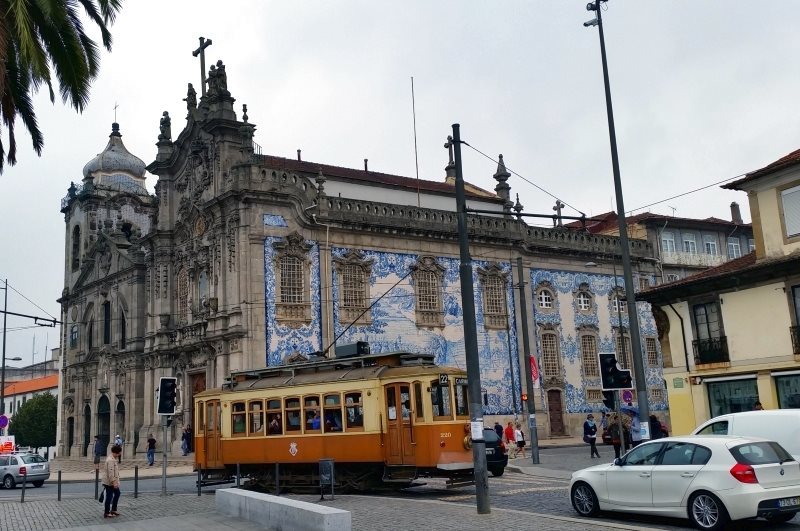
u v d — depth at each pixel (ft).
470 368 58.23
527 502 63.82
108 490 67.10
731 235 204.13
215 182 147.43
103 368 189.06
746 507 44.75
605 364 72.90
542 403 165.68
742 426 59.31
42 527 61.82
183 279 159.74
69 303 217.56
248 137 141.38
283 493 82.74
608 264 184.34
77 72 68.08
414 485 83.15
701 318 102.83
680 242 196.54
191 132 159.02
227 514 61.87
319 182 145.18
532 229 173.78
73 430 203.72
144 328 176.55
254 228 135.23
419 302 152.25
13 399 355.36
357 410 78.89
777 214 95.30
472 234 160.86
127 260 183.62
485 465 56.75
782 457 47.24
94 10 70.79
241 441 88.07
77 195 222.69
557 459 115.24
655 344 188.96
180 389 152.66
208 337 137.80
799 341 89.92
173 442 151.33
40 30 65.77
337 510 44.39
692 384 102.47
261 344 131.85
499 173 189.37
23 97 71.00
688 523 49.47
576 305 177.78
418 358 81.15
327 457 79.92
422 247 154.71
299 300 137.80
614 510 51.65
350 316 142.82
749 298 96.32
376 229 148.46
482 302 161.38
